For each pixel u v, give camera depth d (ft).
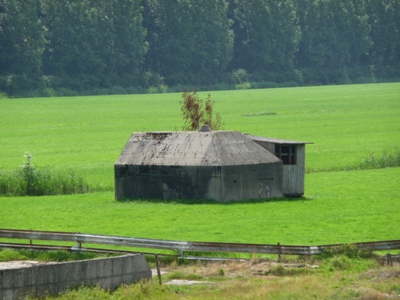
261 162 456.45
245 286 258.37
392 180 558.56
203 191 446.19
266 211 417.28
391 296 244.01
